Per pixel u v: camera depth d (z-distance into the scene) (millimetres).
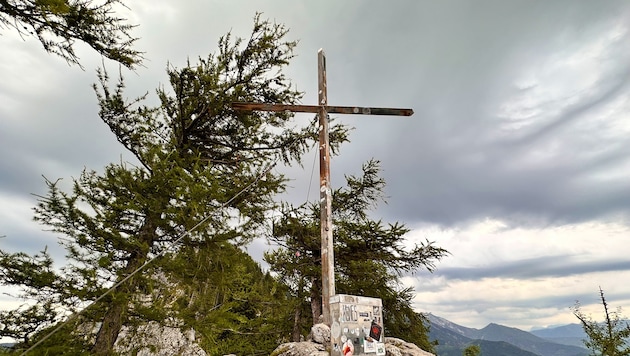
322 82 8914
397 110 8875
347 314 5578
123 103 10375
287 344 6824
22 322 7305
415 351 7312
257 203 10891
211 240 8719
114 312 8211
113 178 8906
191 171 10133
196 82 10438
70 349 7230
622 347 17047
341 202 16047
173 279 9023
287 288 15727
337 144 12297
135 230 9492
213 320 8375
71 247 8016
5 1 6082
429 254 14242
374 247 14805
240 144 12211
